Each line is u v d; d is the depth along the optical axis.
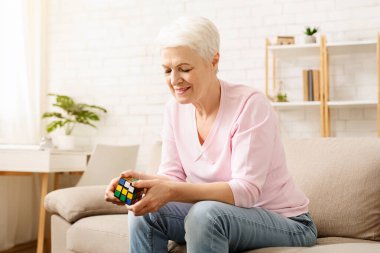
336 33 3.55
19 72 3.70
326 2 3.58
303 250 1.30
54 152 3.08
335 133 3.54
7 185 3.51
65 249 2.16
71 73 4.12
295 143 2.04
